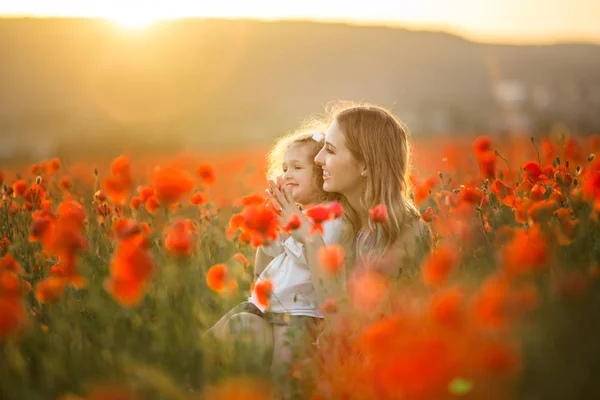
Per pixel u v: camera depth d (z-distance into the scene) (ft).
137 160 76.28
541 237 12.31
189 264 12.42
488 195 17.26
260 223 12.98
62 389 10.26
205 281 12.78
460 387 8.18
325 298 13.80
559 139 22.94
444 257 10.50
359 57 450.30
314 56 440.45
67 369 10.39
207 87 388.37
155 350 10.61
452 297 8.56
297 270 15.30
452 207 16.93
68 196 21.27
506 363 7.99
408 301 11.23
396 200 16.07
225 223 23.12
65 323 11.23
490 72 449.89
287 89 411.13
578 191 15.96
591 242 13.25
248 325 13.19
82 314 12.51
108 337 10.74
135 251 9.85
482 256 13.56
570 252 12.84
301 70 429.79
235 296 14.03
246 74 413.39
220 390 9.09
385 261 14.61
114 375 10.10
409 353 7.73
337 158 16.35
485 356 8.02
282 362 11.89
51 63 386.73
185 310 11.16
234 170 46.98
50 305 12.71
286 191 15.69
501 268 12.18
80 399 9.67
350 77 433.07
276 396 10.84
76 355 10.44
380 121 16.39
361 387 9.88
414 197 20.36
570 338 9.12
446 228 16.16
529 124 237.25
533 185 17.52
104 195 17.70
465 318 8.55
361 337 10.37
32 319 12.33
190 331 10.82
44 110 354.13
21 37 396.57
